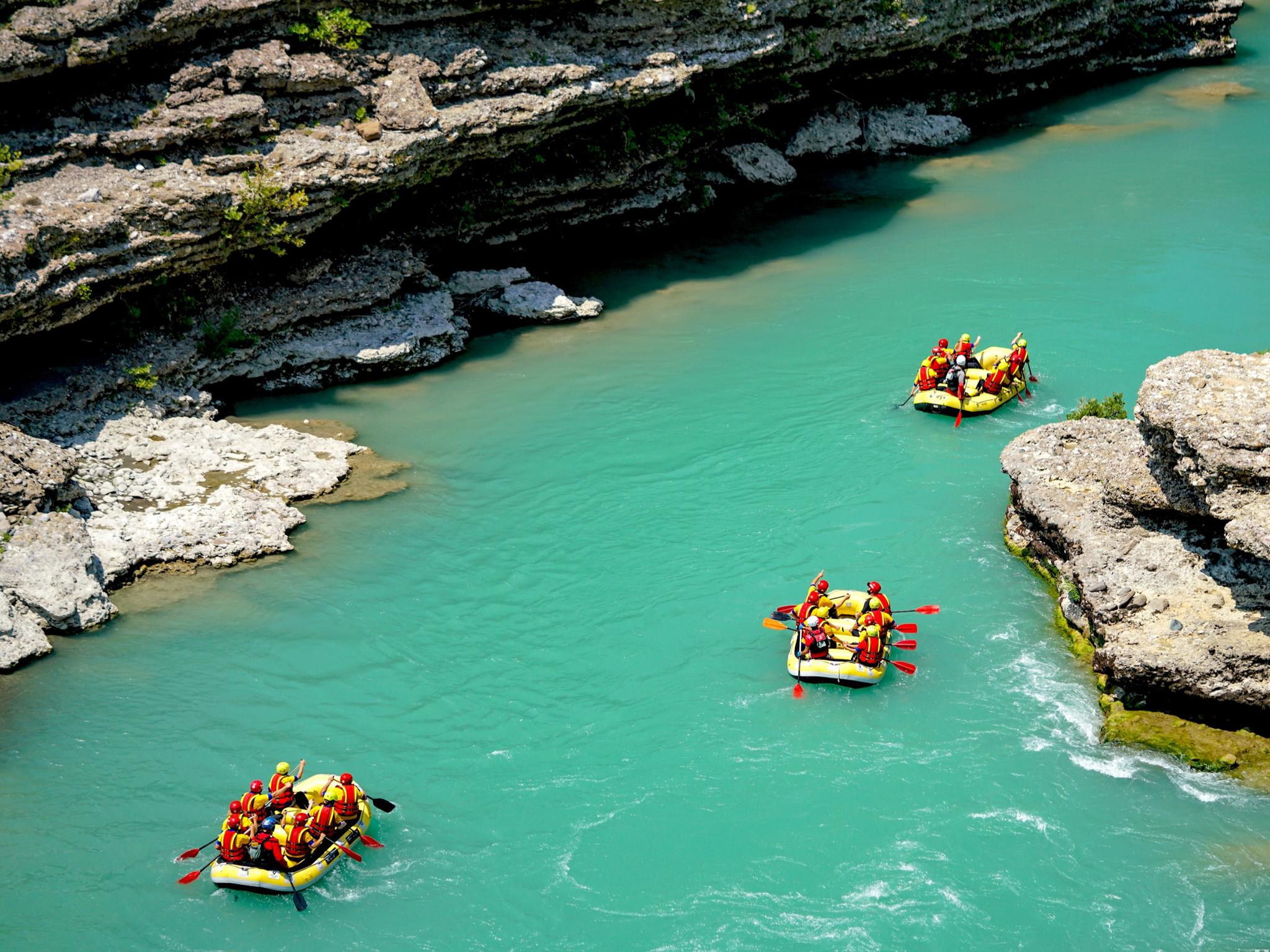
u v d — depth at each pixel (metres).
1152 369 19.17
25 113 26.33
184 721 19.14
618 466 26.56
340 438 27.62
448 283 34.31
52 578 21.02
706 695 19.72
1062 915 15.52
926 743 18.53
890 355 31.27
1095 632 19.88
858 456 26.61
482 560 23.36
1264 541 16.73
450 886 16.31
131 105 27.50
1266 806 17.12
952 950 15.08
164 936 15.68
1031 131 50.53
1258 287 33.97
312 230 29.28
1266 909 15.57
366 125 29.91
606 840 16.95
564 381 30.64
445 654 20.81
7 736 18.67
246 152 28.44
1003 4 50.28
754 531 23.97
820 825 17.05
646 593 22.27
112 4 26.41
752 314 34.25
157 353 27.30
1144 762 17.94
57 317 24.69
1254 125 49.72
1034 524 22.39
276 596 22.19
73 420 25.19
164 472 24.78
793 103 47.56
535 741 18.84
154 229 25.95
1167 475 19.42
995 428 27.52
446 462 26.89
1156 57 59.38
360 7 30.67
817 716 19.16
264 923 15.89
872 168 46.66
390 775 18.16
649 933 15.51
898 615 21.30
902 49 46.72
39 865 16.56
